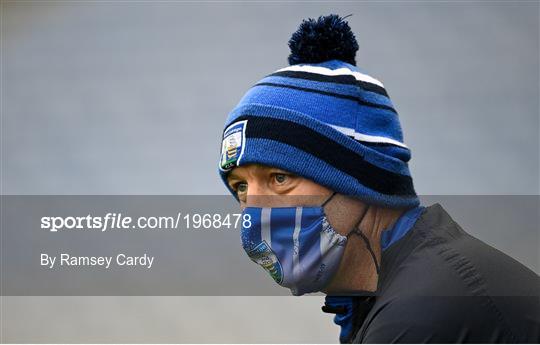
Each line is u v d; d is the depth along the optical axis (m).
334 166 4.12
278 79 4.40
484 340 3.68
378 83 4.55
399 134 4.56
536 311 3.84
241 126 4.26
